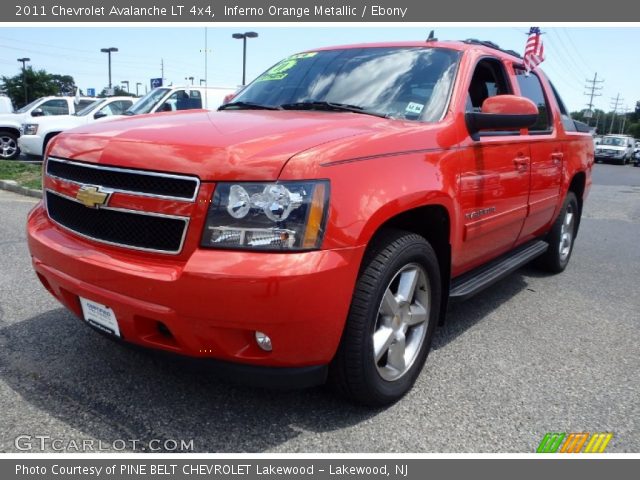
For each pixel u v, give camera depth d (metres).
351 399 2.73
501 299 4.73
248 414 2.71
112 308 2.44
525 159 3.98
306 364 2.41
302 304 2.21
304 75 3.83
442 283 3.23
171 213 2.30
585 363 3.47
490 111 3.29
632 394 3.09
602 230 8.54
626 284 5.38
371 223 2.42
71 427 2.55
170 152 2.37
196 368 2.42
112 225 2.47
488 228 3.58
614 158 34.56
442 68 3.48
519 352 3.60
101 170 2.52
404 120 3.15
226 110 3.62
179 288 2.21
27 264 4.99
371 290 2.51
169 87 11.70
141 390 2.88
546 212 4.73
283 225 2.21
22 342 3.37
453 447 2.54
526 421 2.77
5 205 8.22
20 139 13.57
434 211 3.01
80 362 3.14
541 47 4.46
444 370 3.29
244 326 2.21
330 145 2.43
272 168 2.24
